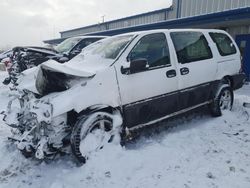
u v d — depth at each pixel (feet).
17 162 13.25
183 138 15.37
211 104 18.74
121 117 13.43
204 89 17.56
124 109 13.52
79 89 12.30
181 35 16.81
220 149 14.11
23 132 12.94
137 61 13.39
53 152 12.30
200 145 14.57
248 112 19.60
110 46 15.37
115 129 13.20
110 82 13.01
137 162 12.60
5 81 30.27
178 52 16.17
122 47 14.38
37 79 12.91
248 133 16.30
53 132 12.05
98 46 16.48
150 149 13.87
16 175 12.19
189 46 16.98
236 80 20.12
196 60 17.13
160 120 15.29
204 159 13.05
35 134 12.04
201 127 17.12
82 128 12.22
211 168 12.23
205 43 18.25
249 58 37.19
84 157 12.35
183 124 17.74
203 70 17.33
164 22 38.70
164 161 12.85
